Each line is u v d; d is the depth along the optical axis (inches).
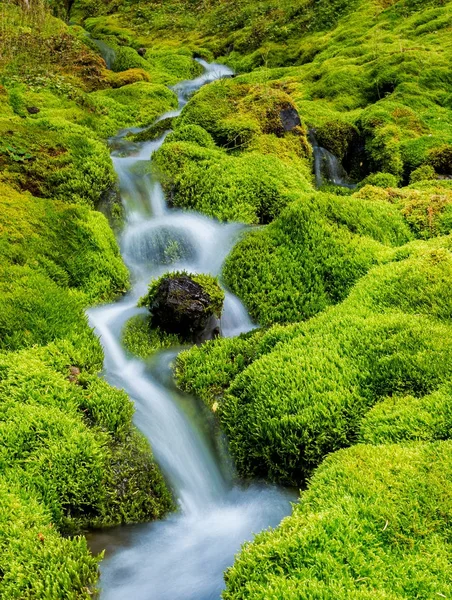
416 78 824.3
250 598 155.6
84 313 332.2
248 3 1688.0
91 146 499.8
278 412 245.8
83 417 252.5
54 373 267.9
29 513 197.6
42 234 378.9
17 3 1178.6
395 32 1077.8
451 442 203.6
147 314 352.5
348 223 420.5
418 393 242.1
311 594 150.6
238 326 367.6
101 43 1338.6
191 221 473.7
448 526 172.1
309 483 209.2
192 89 1162.6
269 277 389.1
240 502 239.9
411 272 332.2
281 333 308.7
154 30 1754.4
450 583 154.9
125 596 191.8
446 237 386.3
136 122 793.6
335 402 243.9
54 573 177.0
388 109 725.3
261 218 487.2
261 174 512.1
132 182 499.2
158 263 431.8
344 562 163.3
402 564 161.8
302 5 1434.5
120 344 328.5
